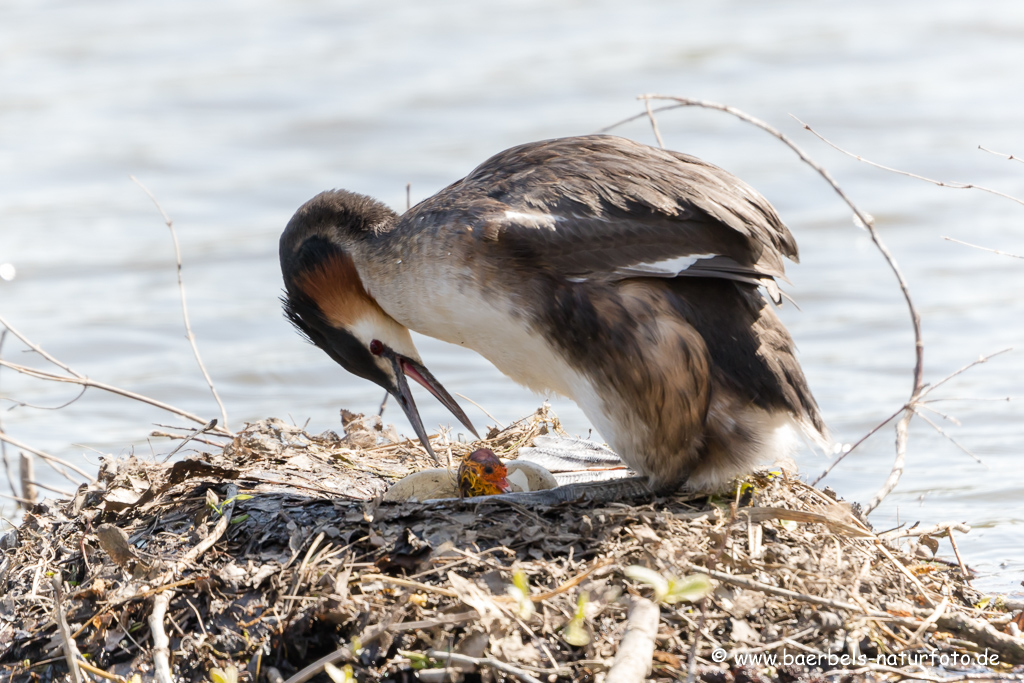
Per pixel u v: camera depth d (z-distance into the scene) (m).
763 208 10.71
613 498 10.66
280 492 10.56
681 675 8.47
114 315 22.45
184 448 13.70
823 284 23.23
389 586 9.02
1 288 23.95
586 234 10.27
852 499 14.26
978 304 21.77
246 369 19.70
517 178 10.87
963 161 29.12
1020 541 12.73
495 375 18.95
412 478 11.06
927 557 10.72
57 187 30.30
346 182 29.61
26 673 9.33
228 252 25.97
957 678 8.75
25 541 10.76
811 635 8.81
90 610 9.48
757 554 9.30
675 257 10.19
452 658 8.16
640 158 10.86
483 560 9.16
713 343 10.30
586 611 8.20
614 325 10.17
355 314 11.62
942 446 16.11
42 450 16.19
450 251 10.53
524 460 11.87
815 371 19.33
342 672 8.18
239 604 9.15
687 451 10.40
